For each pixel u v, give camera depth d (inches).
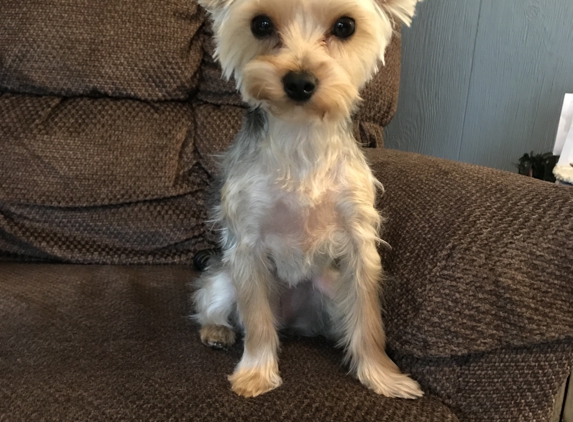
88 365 34.4
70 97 54.1
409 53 66.9
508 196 32.9
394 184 40.9
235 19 35.5
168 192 53.1
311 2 33.7
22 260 54.9
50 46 51.6
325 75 32.8
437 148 69.5
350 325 37.0
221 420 29.4
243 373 34.3
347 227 38.3
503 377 31.0
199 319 42.1
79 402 30.5
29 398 30.8
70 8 51.8
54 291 45.4
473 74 65.2
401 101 69.0
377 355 34.7
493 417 31.7
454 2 63.3
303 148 36.9
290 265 40.9
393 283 35.1
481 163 68.1
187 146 54.7
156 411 29.9
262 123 38.4
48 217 53.3
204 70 55.6
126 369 34.1
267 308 38.5
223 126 54.7
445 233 32.7
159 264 55.1
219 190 45.2
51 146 51.8
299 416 29.6
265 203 38.2
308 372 35.4
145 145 53.0
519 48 62.4
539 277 29.7
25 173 51.7
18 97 53.4
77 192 52.1
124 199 52.6
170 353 37.2
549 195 31.7
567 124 57.1
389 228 37.8
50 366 34.2
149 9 52.8
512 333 29.8
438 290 31.4
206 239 55.3
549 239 29.8
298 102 33.0
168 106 55.1
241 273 38.6
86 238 54.2
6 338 37.5
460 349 30.7
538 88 63.0
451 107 67.3
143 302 44.9
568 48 60.6
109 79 52.4
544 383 30.9
